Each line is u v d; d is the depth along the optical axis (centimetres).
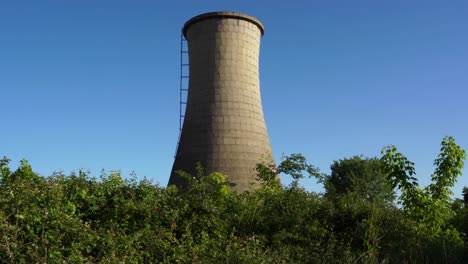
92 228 715
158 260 713
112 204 759
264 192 1042
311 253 835
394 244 868
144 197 795
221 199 972
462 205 1162
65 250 598
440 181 1048
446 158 1052
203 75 2962
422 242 859
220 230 833
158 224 782
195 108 2950
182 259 707
